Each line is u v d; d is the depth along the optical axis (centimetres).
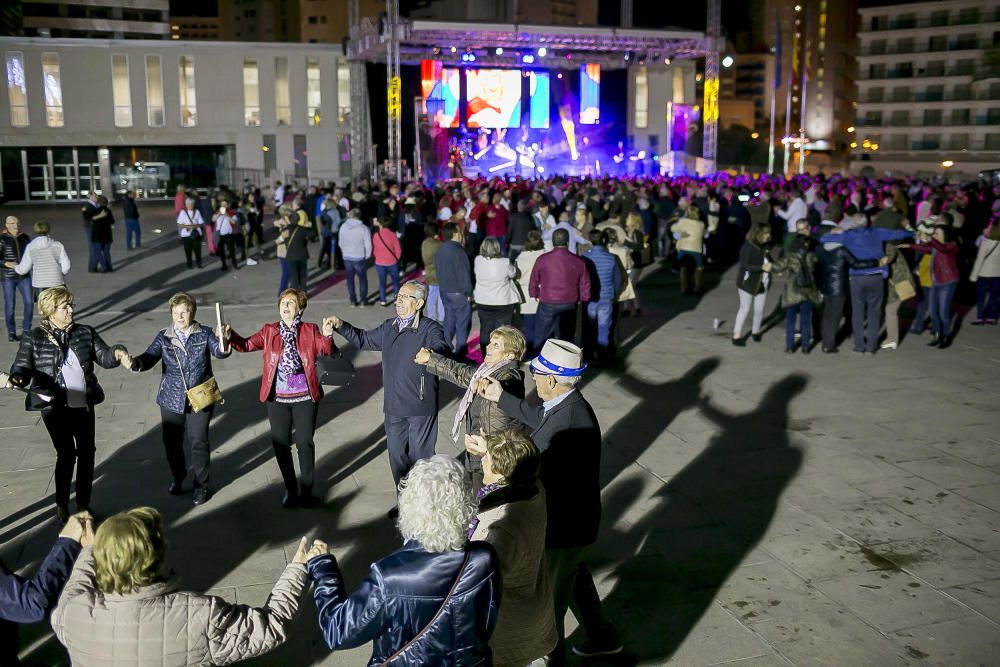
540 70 4609
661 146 5184
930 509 644
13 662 425
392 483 691
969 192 2064
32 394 574
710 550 577
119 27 9006
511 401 444
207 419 642
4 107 4206
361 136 3838
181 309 623
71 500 652
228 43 4422
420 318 605
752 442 788
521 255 1075
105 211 1769
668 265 1922
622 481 696
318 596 303
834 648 463
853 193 1988
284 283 1470
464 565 285
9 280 1157
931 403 910
